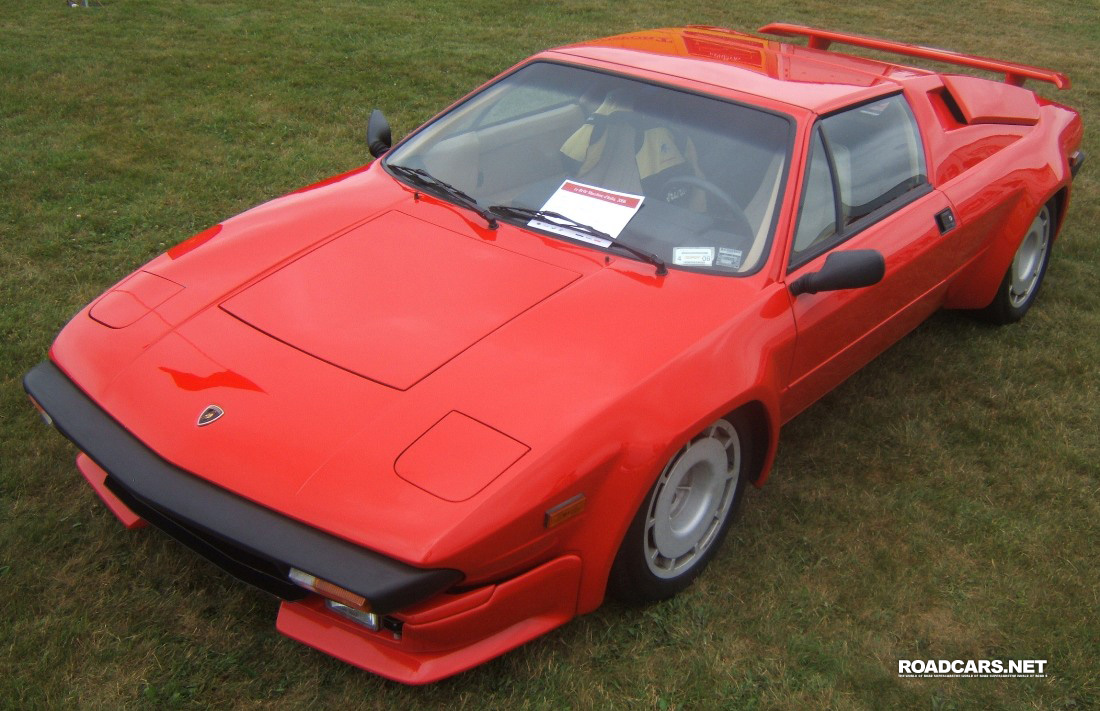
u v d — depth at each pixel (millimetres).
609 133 3494
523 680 2656
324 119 7332
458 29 10688
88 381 2715
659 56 3852
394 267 3012
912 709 2729
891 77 4168
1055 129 5059
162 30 9719
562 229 3215
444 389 2527
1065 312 5309
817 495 3631
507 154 3572
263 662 2641
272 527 2273
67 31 9422
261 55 8984
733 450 3096
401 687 2596
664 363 2713
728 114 3475
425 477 2312
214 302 2889
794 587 3145
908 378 4555
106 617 2729
